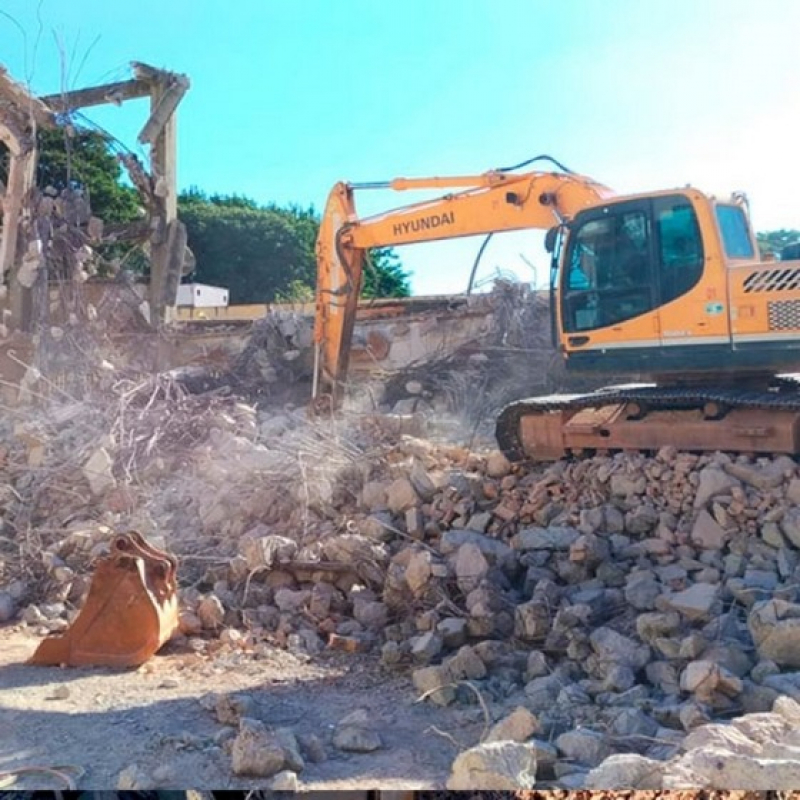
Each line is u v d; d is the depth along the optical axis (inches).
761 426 314.2
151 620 246.7
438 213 436.8
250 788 166.7
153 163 662.5
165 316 669.9
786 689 189.0
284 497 349.4
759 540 271.4
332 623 271.1
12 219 578.6
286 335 653.9
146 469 402.6
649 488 300.7
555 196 398.9
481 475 361.1
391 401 614.5
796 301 317.4
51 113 596.1
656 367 342.0
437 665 229.8
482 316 657.6
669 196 338.0
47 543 345.1
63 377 526.0
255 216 2078.0
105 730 196.5
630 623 244.4
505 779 152.9
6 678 233.6
